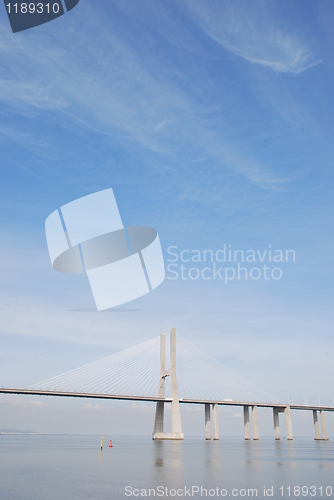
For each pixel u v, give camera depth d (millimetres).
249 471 51125
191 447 112562
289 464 61969
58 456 76375
